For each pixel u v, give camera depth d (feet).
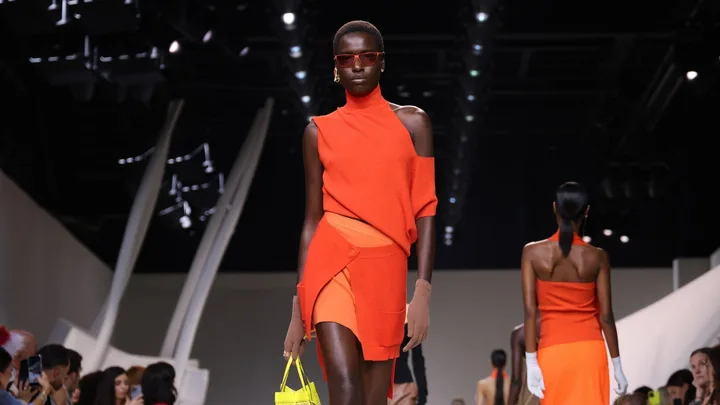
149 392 26.73
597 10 57.57
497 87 68.64
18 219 49.70
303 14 48.98
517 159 85.66
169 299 85.20
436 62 65.62
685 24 53.93
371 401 11.76
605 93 65.92
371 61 12.09
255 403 84.17
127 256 53.57
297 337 12.17
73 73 41.52
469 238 86.48
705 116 65.82
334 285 11.65
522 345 31.30
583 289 21.89
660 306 39.78
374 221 11.76
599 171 73.61
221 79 61.26
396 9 58.70
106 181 64.69
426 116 12.32
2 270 46.60
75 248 62.85
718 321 39.09
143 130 60.95
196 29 45.19
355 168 11.91
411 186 12.15
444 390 84.58
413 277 76.54
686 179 74.74
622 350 39.75
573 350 21.75
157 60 42.16
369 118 12.10
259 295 85.51
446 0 58.23
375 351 11.54
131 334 84.69
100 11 36.68
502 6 49.44
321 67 57.98
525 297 22.15
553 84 67.82
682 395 35.01
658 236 83.97
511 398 31.37
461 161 70.90
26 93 55.11
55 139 60.34
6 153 52.70
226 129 71.77
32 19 37.27
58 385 28.25
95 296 68.33
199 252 58.59
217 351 84.99
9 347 26.61
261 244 85.81
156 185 55.31
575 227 22.03
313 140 12.25
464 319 85.35
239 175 60.29
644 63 62.39
